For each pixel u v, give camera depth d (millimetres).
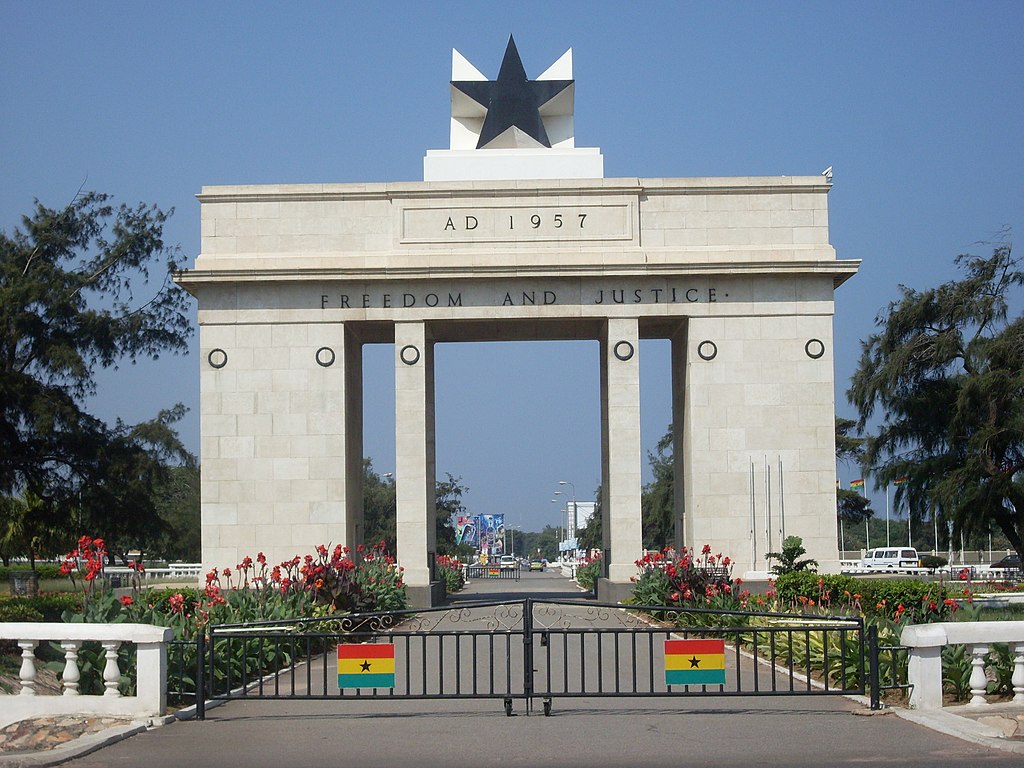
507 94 49906
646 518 98812
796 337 46688
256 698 19422
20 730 17906
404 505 46312
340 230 47375
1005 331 53156
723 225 47281
